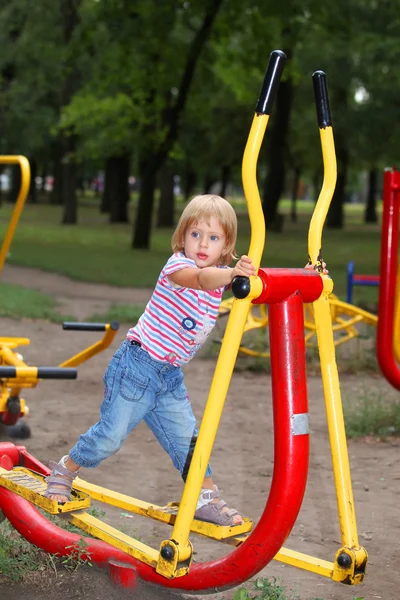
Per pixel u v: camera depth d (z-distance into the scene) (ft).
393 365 23.81
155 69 80.02
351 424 24.41
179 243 11.53
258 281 10.18
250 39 79.36
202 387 29.76
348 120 111.24
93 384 29.86
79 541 12.95
